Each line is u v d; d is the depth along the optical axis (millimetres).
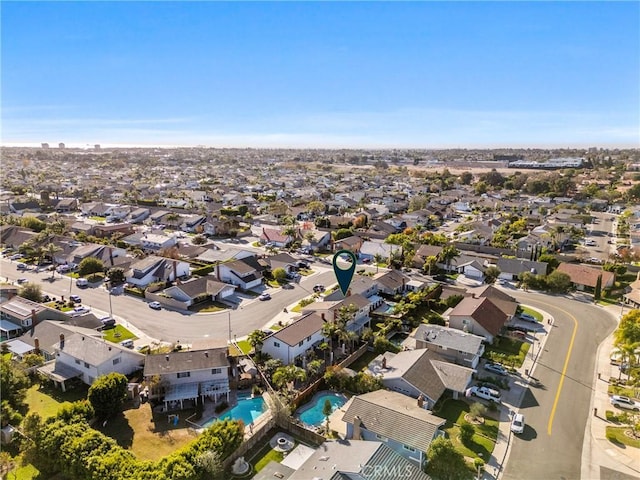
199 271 94438
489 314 68812
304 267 102062
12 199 175750
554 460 42281
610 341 67312
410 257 102750
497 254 114000
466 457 42188
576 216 149875
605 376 57312
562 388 54594
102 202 177125
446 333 61688
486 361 60719
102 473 35656
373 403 44562
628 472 40875
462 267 98500
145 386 52500
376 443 38219
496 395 51438
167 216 148625
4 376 47438
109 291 84875
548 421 48125
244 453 42719
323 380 54250
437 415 48531
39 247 106312
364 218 144000
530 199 189750
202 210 163750
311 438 44688
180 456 37562
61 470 38344
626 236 134125
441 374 53469
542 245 115062
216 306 78500
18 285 86438
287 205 176250
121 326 69625
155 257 93062
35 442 39219
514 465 41594
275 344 59281
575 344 66188
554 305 81750
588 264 103938
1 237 115250
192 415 48094
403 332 69125
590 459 42562
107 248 100688
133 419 47219
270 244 122688
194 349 56344
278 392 51750
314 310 69438
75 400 50594
